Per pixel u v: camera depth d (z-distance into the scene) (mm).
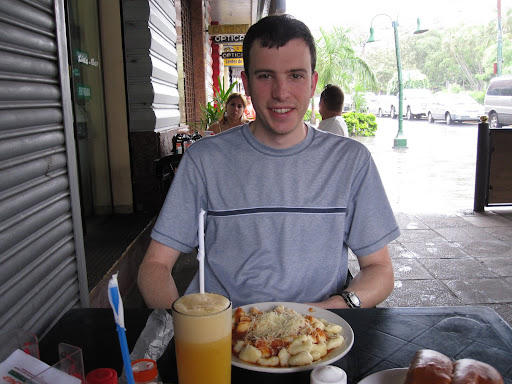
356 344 1258
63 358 1021
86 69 4105
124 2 4305
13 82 1647
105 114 4500
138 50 4406
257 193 1802
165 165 4340
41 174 1817
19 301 1604
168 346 1260
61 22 2016
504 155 6469
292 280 1752
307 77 1736
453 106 26469
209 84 11117
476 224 5965
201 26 9039
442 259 4688
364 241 1843
